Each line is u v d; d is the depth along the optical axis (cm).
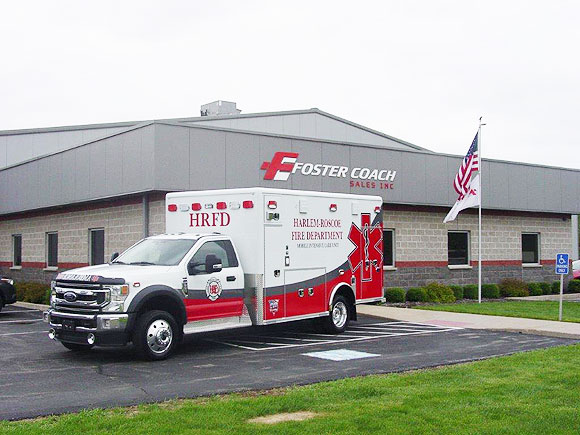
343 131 3091
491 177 2620
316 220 1472
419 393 862
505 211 2794
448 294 2450
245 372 1049
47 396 877
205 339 1442
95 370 1077
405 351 1261
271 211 1362
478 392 870
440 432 681
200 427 695
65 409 799
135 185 1844
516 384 923
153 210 1894
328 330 1509
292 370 1064
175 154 1805
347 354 1227
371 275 1620
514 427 699
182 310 1209
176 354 1241
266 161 1988
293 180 2053
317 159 2116
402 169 2359
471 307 2156
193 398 859
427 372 1033
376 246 1639
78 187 2133
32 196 2453
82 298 1157
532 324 1644
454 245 2650
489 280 2725
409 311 1959
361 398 836
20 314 1997
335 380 971
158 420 720
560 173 2898
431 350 1273
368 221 1619
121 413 768
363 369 1068
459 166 2544
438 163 2475
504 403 810
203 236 1302
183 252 1259
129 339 1148
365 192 2247
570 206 2933
